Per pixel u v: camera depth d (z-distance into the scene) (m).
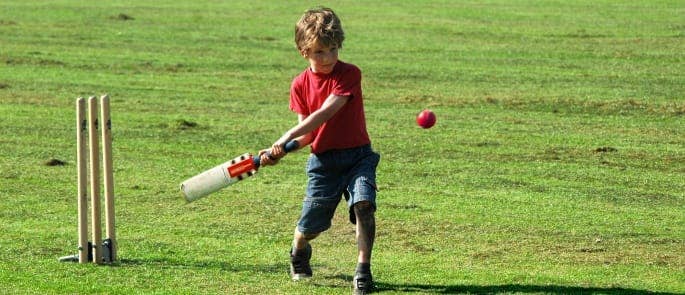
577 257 24.69
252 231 27.17
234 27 69.38
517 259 24.44
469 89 50.12
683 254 25.08
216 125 42.41
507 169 35.50
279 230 27.33
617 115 44.66
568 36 65.12
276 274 22.72
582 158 37.22
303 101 21.06
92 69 54.97
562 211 29.77
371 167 20.84
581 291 21.42
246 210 29.41
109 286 21.58
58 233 26.59
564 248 25.58
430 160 36.78
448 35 65.94
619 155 37.72
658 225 28.23
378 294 20.95
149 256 24.34
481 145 39.16
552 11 75.12
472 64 56.66
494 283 22.09
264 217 28.67
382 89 50.12
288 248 25.41
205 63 57.03
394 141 39.66
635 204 30.84
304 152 37.31
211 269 23.12
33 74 53.28
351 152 20.81
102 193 30.94
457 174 34.72
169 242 25.88
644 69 54.81
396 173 34.78
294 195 31.27
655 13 73.38
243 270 23.09
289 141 20.80
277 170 34.62
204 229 27.31
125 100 47.31
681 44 61.94
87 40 63.91
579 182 33.75
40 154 37.06
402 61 57.44
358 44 62.72
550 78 52.62
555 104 46.62
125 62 56.97
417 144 39.19
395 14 74.50
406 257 24.53
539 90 49.72
